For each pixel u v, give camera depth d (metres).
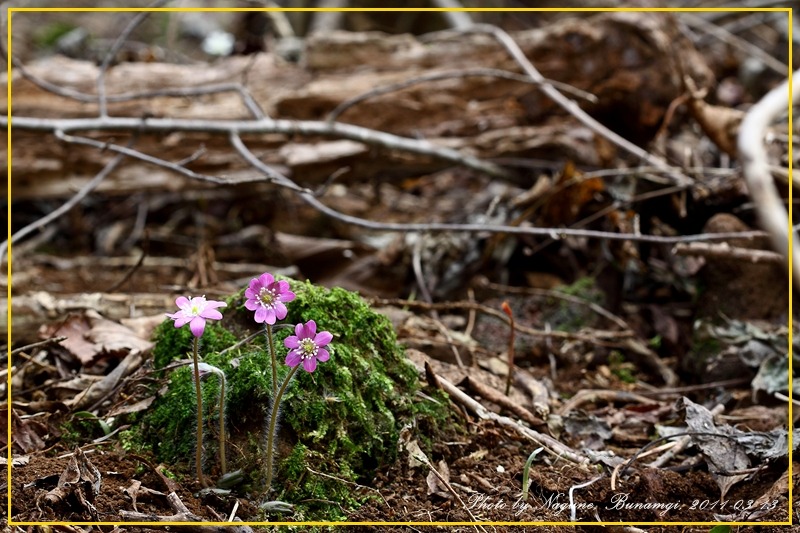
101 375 3.04
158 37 8.95
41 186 4.89
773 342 3.50
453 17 8.27
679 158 4.95
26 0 7.49
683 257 4.31
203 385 2.47
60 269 4.71
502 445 2.72
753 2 7.54
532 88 4.97
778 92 2.01
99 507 2.18
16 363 3.18
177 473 2.38
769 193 1.82
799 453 2.67
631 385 3.66
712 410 3.17
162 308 3.72
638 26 4.68
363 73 5.12
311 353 2.08
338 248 4.74
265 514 2.23
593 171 4.82
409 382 2.69
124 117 4.96
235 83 5.08
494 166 5.00
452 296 4.37
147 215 5.55
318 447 2.41
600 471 2.64
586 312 4.08
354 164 4.98
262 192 5.19
